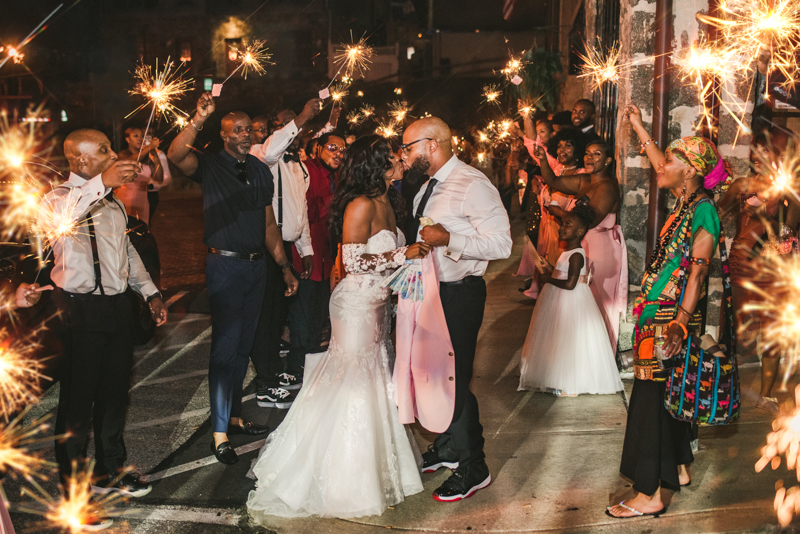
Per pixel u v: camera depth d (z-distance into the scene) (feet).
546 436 14.35
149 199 22.21
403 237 12.26
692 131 18.39
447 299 11.69
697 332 10.60
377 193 11.60
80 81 89.51
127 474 12.47
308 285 17.54
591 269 17.97
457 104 78.23
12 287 10.95
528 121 19.74
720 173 10.62
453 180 11.69
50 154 55.11
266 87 93.56
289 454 11.87
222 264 13.58
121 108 91.35
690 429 11.55
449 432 12.37
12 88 82.84
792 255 14.89
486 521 11.07
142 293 12.62
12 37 82.99
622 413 15.52
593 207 17.04
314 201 17.58
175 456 13.91
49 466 13.35
